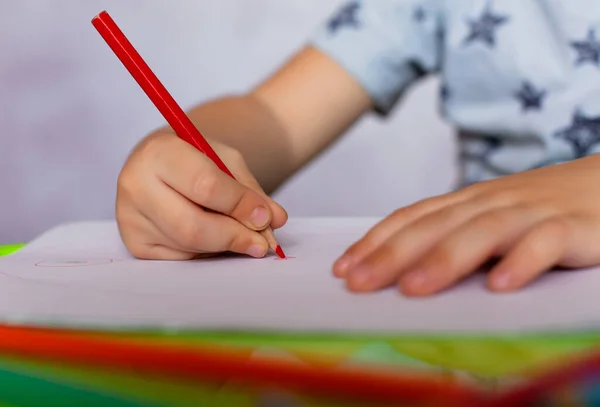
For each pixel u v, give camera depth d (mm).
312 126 761
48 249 483
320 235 499
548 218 349
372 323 241
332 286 317
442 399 176
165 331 234
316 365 201
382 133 1363
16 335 246
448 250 310
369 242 366
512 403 175
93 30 1338
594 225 355
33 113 1353
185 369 206
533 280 318
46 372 218
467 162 768
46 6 1326
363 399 181
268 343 222
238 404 190
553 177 413
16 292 310
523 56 710
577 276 330
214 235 411
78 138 1365
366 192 1377
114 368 213
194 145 437
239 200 415
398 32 806
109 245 497
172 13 1354
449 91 771
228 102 706
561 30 702
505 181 414
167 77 1370
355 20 813
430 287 292
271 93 761
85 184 1374
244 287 320
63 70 1347
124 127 1362
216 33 1361
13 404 214
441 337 223
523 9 718
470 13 748
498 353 206
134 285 330
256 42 1366
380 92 814
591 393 179
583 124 680
